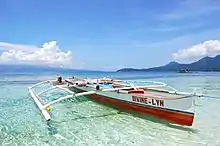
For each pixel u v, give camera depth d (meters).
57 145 6.06
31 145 6.07
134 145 6.02
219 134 6.95
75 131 7.24
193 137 6.67
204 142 6.26
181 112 7.55
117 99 10.09
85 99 12.95
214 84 25.80
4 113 9.80
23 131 7.26
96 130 7.32
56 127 7.68
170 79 37.88
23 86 22.20
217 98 14.18
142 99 8.80
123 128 7.52
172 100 7.72
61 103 11.93
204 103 12.38
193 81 31.61
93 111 10.03
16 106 11.40
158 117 8.37
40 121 8.46
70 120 8.58
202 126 7.80
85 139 6.51
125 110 9.79
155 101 8.30
